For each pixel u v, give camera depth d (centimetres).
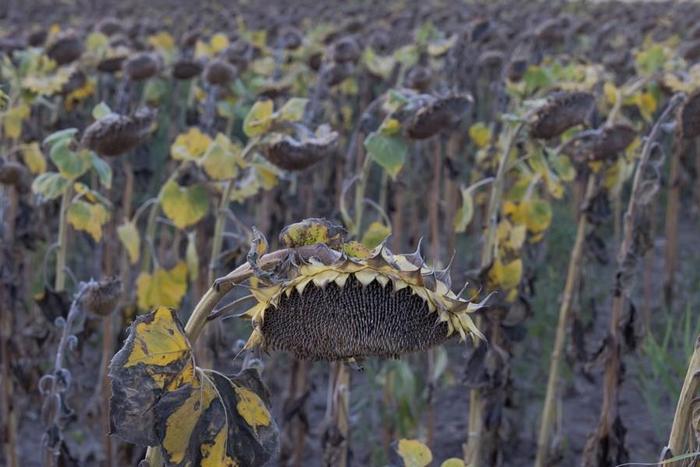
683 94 403
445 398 625
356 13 1232
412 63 720
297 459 510
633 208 409
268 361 611
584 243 471
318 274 190
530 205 447
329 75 582
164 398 205
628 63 769
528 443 571
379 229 397
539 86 548
